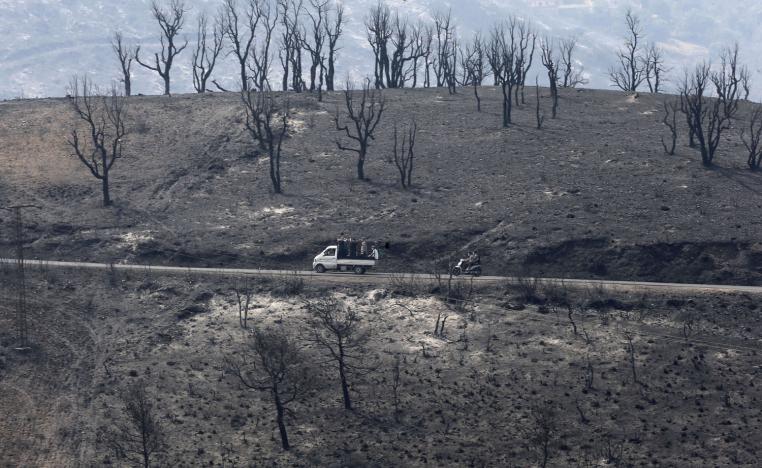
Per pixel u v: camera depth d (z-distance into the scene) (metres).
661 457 84.19
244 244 130.00
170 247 129.50
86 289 116.94
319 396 96.56
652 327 103.56
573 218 128.75
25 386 97.94
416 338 105.25
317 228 133.25
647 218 127.56
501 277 117.06
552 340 102.56
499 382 96.56
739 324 102.69
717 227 123.62
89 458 87.50
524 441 87.50
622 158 150.50
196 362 102.94
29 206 129.50
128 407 88.88
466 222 130.75
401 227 131.50
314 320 105.12
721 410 89.38
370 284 115.31
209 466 85.94
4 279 118.19
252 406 95.50
